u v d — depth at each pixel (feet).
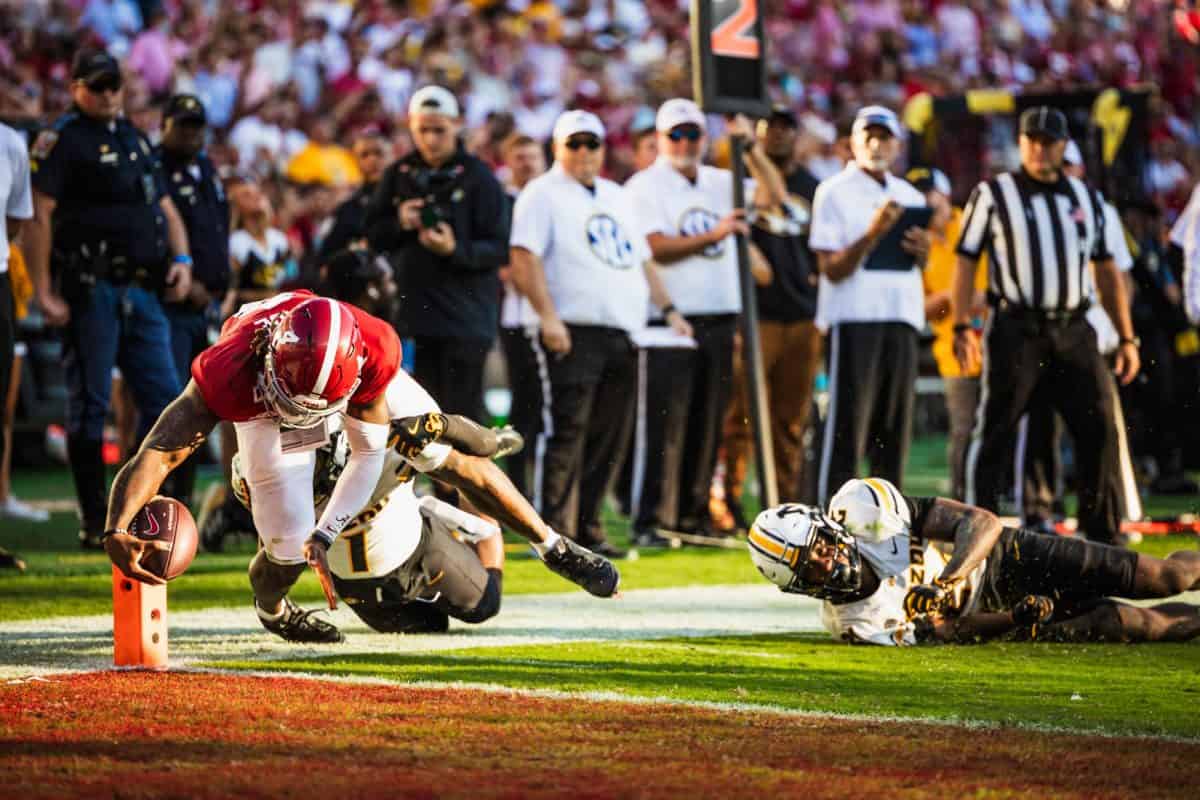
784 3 124.57
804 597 41.09
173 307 52.24
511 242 50.37
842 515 32.19
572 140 50.57
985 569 32.65
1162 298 67.56
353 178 90.63
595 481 51.60
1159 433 71.20
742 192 51.08
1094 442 47.91
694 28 50.16
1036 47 131.23
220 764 20.88
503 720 23.80
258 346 25.86
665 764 21.06
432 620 33.65
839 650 31.71
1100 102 63.67
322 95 105.09
